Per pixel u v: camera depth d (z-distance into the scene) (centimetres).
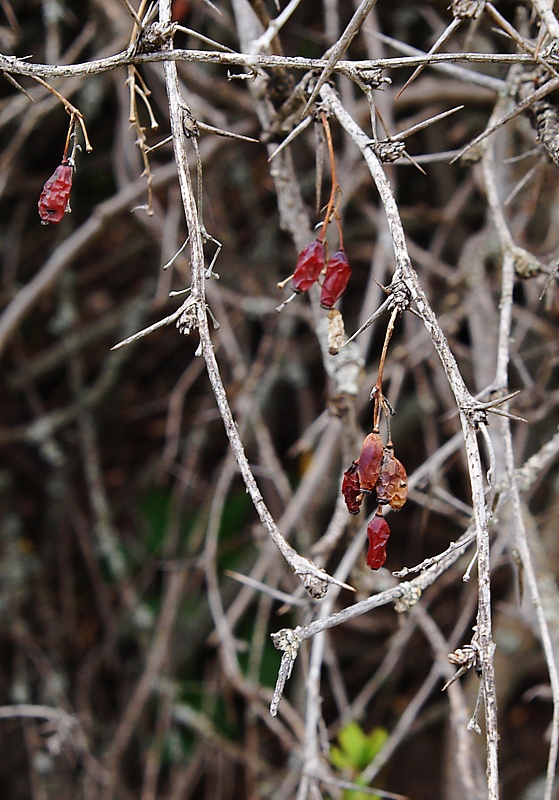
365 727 90
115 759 69
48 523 88
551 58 42
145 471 92
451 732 74
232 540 86
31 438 82
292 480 88
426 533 92
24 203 84
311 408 81
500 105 50
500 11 54
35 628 87
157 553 88
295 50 79
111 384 85
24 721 73
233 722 72
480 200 83
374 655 90
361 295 88
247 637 86
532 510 80
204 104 66
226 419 38
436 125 81
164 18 40
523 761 88
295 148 79
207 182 75
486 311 64
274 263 81
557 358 55
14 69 40
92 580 90
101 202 88
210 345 39
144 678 71
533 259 48
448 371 38
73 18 67
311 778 48
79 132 84
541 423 79
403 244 39
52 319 91
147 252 90
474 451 38
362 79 41
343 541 86
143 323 88
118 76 69
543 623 44
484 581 38
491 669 37
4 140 81
